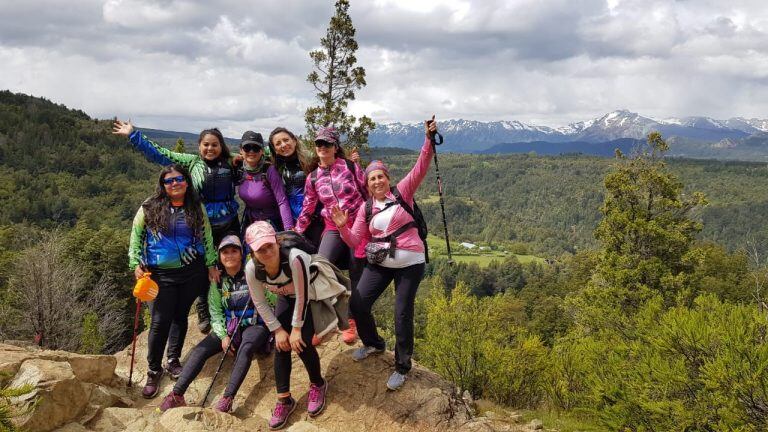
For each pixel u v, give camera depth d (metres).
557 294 60.31
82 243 36.22
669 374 5.92
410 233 4.27
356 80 21.44
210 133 5.03
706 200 21.44
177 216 4.65
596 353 8.46
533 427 5.66
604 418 6.44
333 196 4.82
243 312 4.50
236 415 4.48
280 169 5.23
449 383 4.86
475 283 120.56
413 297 4.33
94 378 4.63
